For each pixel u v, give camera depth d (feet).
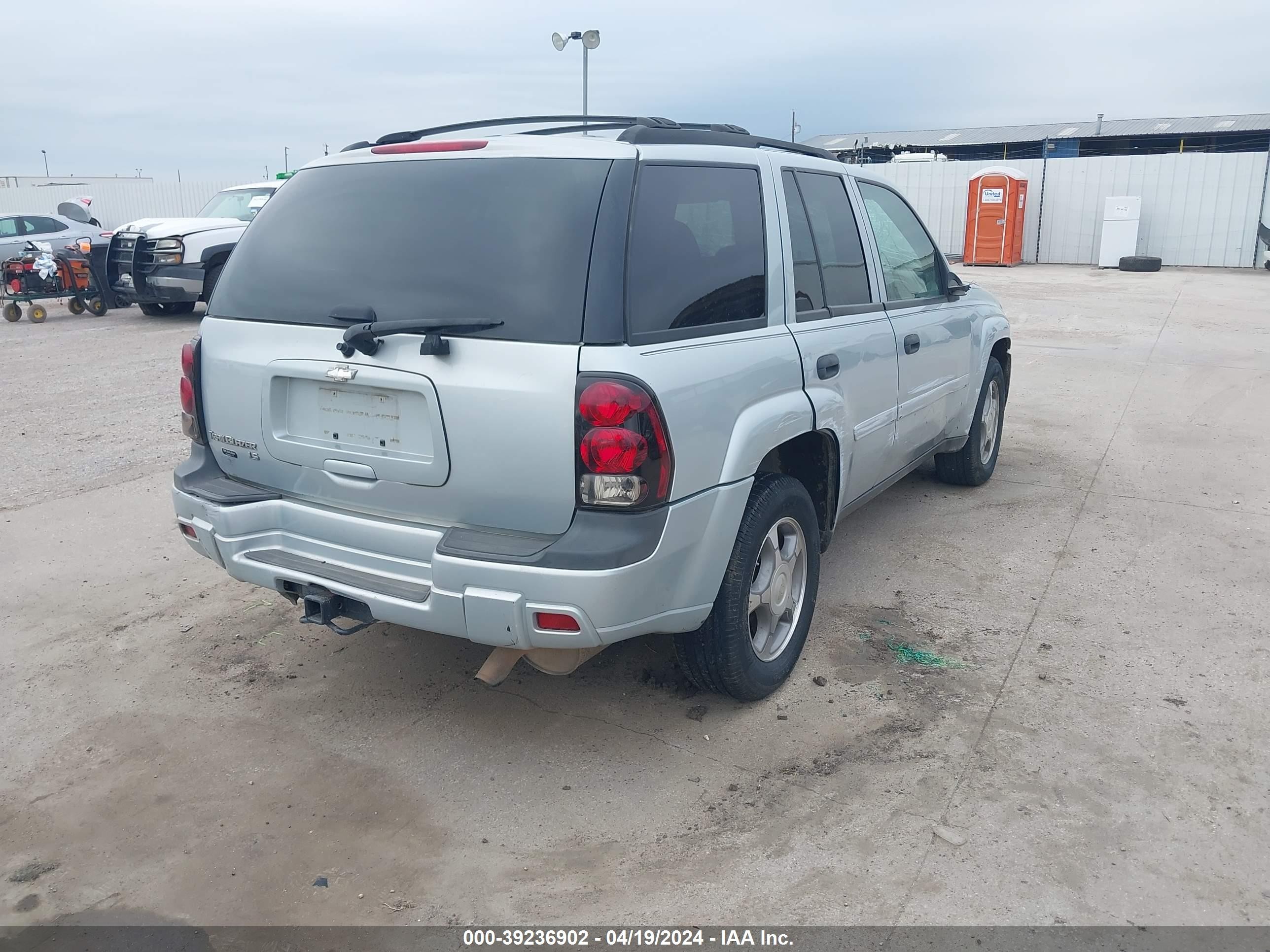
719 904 8.48
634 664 12.80
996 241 74.59
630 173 9.48
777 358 10.95
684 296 9.77
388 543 9.87
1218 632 13.51
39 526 17.85
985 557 16.35
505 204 9.50
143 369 33.83
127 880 8.88
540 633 8.96
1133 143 129.70
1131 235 71.20
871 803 9.83
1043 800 9.82
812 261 12.36
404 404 9.55
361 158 10.71
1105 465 21.75
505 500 9.20
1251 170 69.82
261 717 11.59
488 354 9.00
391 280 9.75
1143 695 11.84
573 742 11.02
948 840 9.23
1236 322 43.09
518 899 8.60
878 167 81.66
